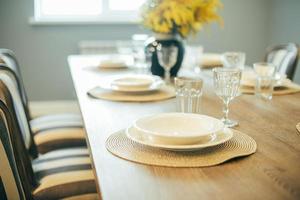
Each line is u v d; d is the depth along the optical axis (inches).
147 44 90.3
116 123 54.2
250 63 176.9
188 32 86.6
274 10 169.8
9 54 91.4
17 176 51.1
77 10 163.9
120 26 160.4
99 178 36.7
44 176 63.6
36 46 156.2
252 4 171.3
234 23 171.8
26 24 153.4
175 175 37.5
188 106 58.4
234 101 68.4
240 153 42.2
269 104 66.6
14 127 53.7
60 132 87.7
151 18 86.1
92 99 68.5
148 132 42.5
